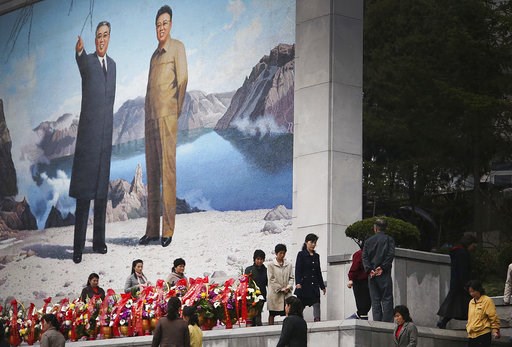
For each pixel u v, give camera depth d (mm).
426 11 22094
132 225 26141
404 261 16781
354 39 21547
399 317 14078
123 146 26875
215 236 23812
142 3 27125
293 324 13234
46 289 28156
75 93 28688
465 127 21594
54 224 28484
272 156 22656
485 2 21984
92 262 27000
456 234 21125
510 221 20875
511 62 21766
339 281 18266
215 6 25016
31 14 30516
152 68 26469
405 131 21656
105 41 27969
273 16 23188
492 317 14797
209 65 24891
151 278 25219
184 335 14242
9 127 30516
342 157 20906
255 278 17516
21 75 30484
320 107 21188
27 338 20922
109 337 19219
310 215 20969
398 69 21859
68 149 28547
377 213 21391
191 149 24953
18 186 29891
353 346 14844
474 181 21344
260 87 23312
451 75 21844
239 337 16234
